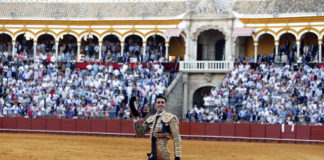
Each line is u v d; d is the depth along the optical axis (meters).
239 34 54.78
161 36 59.88
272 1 56.50
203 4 56.66
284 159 29.19
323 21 52.53
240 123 43.09
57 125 47.28
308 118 42.00
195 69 53.41
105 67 53.62
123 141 39.78
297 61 51.06
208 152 32.12
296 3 54.94
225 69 52.62
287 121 42.44
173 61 56.03
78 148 32.59
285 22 54.16
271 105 44.06
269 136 42.16
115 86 50.00
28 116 48.41
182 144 38.28
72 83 51.59
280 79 47.25
